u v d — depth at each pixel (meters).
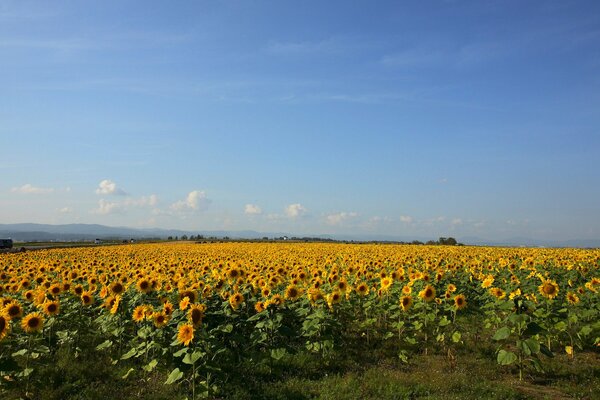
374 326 15.77
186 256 38.47
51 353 12.52
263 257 35.59
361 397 10.20
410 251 45.28
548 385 10.98
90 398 10.02
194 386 9.70
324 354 12.75
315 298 13.14
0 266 23.95
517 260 29.88
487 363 12.46
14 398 9.88
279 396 10.16
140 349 11.80
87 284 17.70
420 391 10.52
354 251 47.03
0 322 9.59
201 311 10.27
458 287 19.05
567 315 14.20
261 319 12.66
